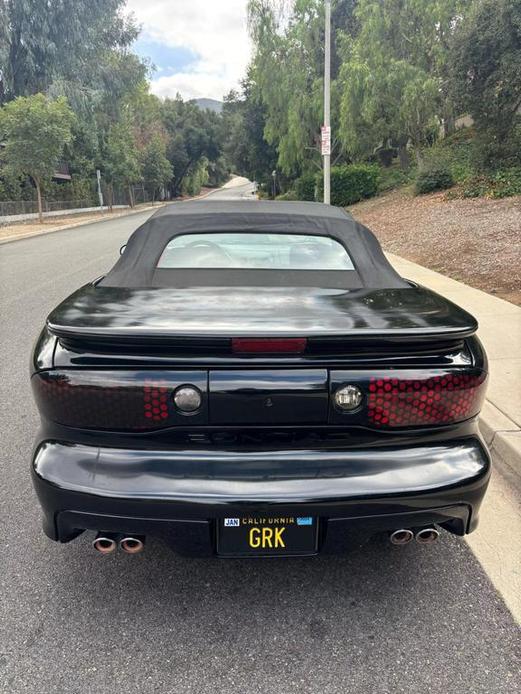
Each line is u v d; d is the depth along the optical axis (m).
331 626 2.21
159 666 2.02
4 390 4.80
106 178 48.34
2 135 29.17
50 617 2.26
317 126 27.97
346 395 1.99
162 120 84.88
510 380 4.47
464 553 2.68
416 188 20.00
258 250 3.14
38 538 2.79
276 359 1.97
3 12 35.91
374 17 22.41
